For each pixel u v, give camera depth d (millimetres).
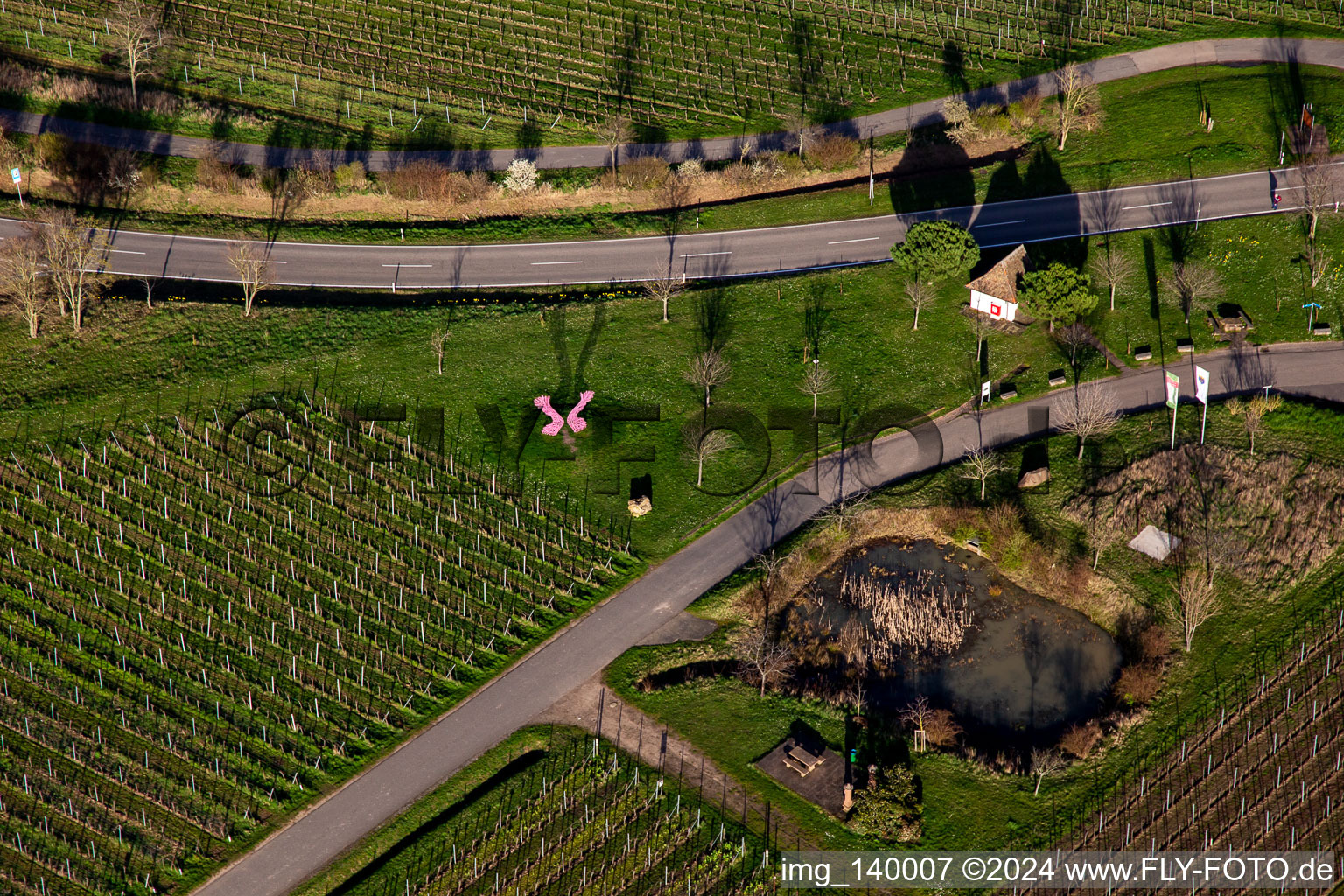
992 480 100375
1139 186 120938
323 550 95688
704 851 81250
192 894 79688
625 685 89625
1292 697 88062
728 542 97688
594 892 79625
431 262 117000
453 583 94500
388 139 126562
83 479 98375
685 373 107125
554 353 108438
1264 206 117688
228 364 106250
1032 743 87500
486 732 87000
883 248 117375
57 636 90188
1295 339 107750
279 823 82750
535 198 122188
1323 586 93438
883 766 84938
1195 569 93875
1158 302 111125
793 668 91438
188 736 86125
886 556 98500
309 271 115500
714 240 119312
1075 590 94688
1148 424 102250
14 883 79750
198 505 97500
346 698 88500
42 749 84938
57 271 105875
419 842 82000
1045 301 105812
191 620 91562
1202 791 84125
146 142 122938
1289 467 99312
